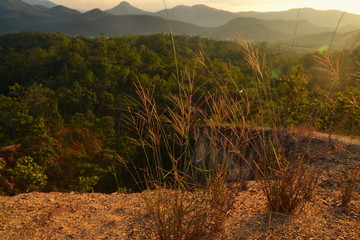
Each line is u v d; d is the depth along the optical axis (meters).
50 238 2.70
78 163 29.00
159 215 2.31
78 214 3.26
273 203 2.84
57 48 101.75
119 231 2.74
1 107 45.41
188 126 2.08
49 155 28.52
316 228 2.50
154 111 2.07
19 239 2.71
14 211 3.40
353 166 4.09
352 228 2.46
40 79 90.06
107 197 3.78
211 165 2.22
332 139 5.40
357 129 5.96
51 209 3.44
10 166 27.88
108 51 86.62
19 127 29.45
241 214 2.83
